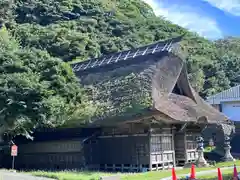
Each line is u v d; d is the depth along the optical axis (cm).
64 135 3083
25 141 3316
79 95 2927
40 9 8544
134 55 3250
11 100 2398
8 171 2552
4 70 2570
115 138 2811
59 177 2000
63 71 2877
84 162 2802
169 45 3073
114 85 3023
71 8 9075
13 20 7544
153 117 2484
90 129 2947
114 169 2762
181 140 3023
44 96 2525
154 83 2786
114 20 9150
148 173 2247
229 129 3575
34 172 2417
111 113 2697
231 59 8050
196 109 2978
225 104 4831
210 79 7244
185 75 3164
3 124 2497
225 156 3119
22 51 2808
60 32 7012
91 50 7169
